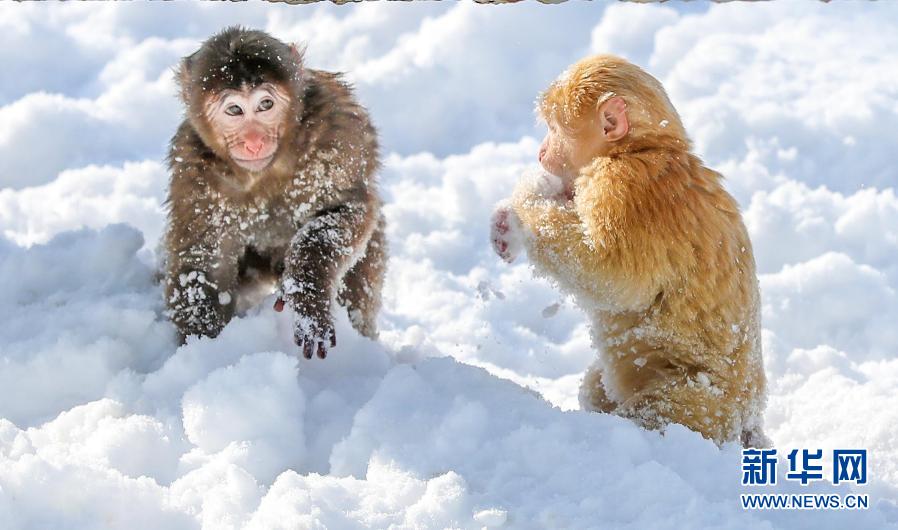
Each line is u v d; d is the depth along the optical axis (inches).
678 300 226.7
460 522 170.1
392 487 179.2
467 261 362.9
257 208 235.3
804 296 332.2
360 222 238.2
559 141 242.7
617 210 223.0
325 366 225.6
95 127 411.5
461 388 212.2
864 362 313.6
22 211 354.0
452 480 176.9
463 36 455.8
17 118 401.4
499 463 186.4
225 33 227.5
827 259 339.6
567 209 231.9
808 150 415.2
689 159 233.1
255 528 163.0
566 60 460.1
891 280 346.9
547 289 339.9
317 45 467.5
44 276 265.6
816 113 431.5
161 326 234.8
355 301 251.4
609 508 176.2
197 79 225.6
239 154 223.3
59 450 187.9
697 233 226.1
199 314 234.8
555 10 478.3
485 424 195.9
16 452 184.1
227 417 195.6
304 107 232.5
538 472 186.1
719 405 228.1
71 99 432.8
